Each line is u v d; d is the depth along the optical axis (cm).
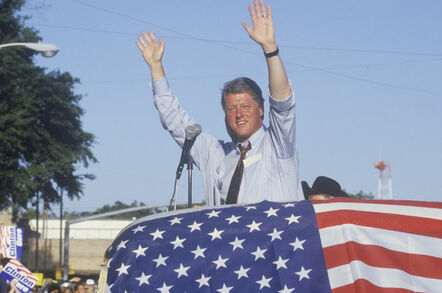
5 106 4922
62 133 5400
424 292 661
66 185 5566
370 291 660
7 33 5112
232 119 841
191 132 865
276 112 788
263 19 792
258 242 679
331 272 668
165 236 688
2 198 5106
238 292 655
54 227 8900
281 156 811
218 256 672
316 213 700
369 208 706
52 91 5234
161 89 909
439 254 675
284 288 658
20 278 1822
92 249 7750
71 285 2781
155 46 919
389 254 675
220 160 877
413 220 693
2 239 2117
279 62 782
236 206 718
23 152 5169
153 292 656
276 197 816
